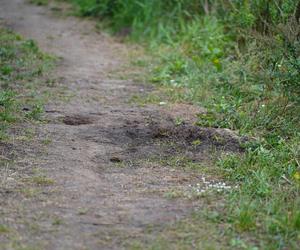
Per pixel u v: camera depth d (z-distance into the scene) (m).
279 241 7.20
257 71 13.48
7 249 6.86
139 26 19.42
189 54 16.36
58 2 23.83
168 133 10.94
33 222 7.52
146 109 12.49
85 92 13.63
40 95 13.07
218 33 16.16
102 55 17.50
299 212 7.63
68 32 19.98
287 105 11.58
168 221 7.64
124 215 7.78
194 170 9.45
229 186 8.79
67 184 8.70
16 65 15.19
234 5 15.82
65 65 16.05
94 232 7.34
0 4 23.23
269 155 9.73
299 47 11.89
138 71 15.84
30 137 10.46
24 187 8.51
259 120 11.29
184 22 18.50
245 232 7.43
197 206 8.08
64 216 7.71
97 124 11.41
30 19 21.31
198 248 7.02
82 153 9.92
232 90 13.20
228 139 10.62
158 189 8.65
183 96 13.37
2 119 11.18
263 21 14.01
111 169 9.38
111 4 21.55
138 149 10.25
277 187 8.66
